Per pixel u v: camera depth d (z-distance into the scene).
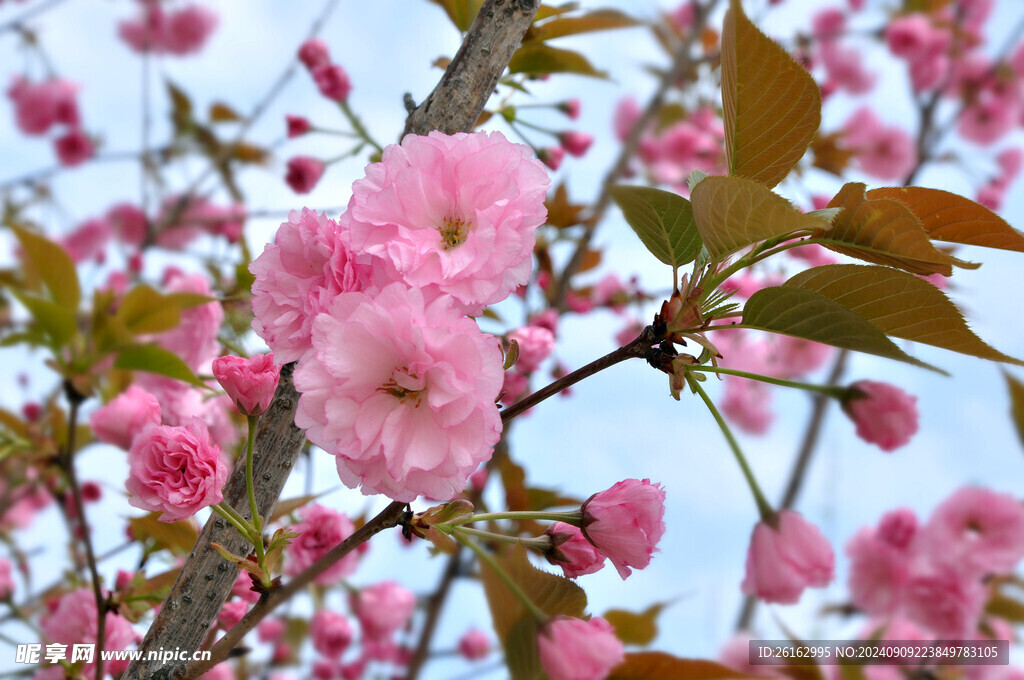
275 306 0.53
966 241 0.54
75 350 0.69
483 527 0.71
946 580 0.97
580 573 0.55
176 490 0.54
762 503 0.54
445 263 0.51
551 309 1.01
